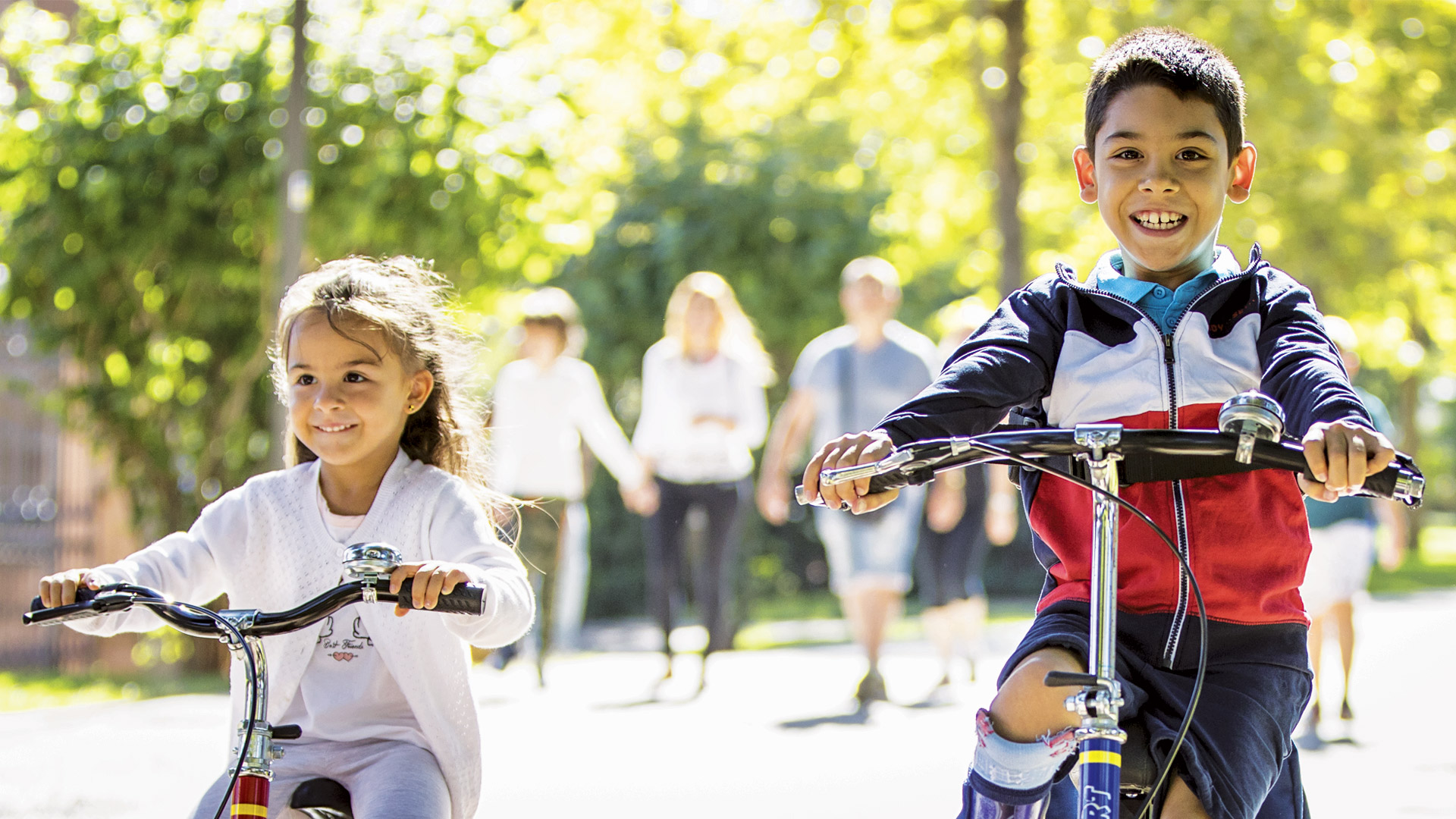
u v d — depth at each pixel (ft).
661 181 120.98
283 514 20.57
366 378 20.27
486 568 19.36
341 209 62.34
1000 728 17.30
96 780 38.14
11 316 66.33
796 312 118.93
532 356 57.47
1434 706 51.29
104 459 72.64
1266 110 100.78
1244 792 16.94
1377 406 50.21
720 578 56.13
